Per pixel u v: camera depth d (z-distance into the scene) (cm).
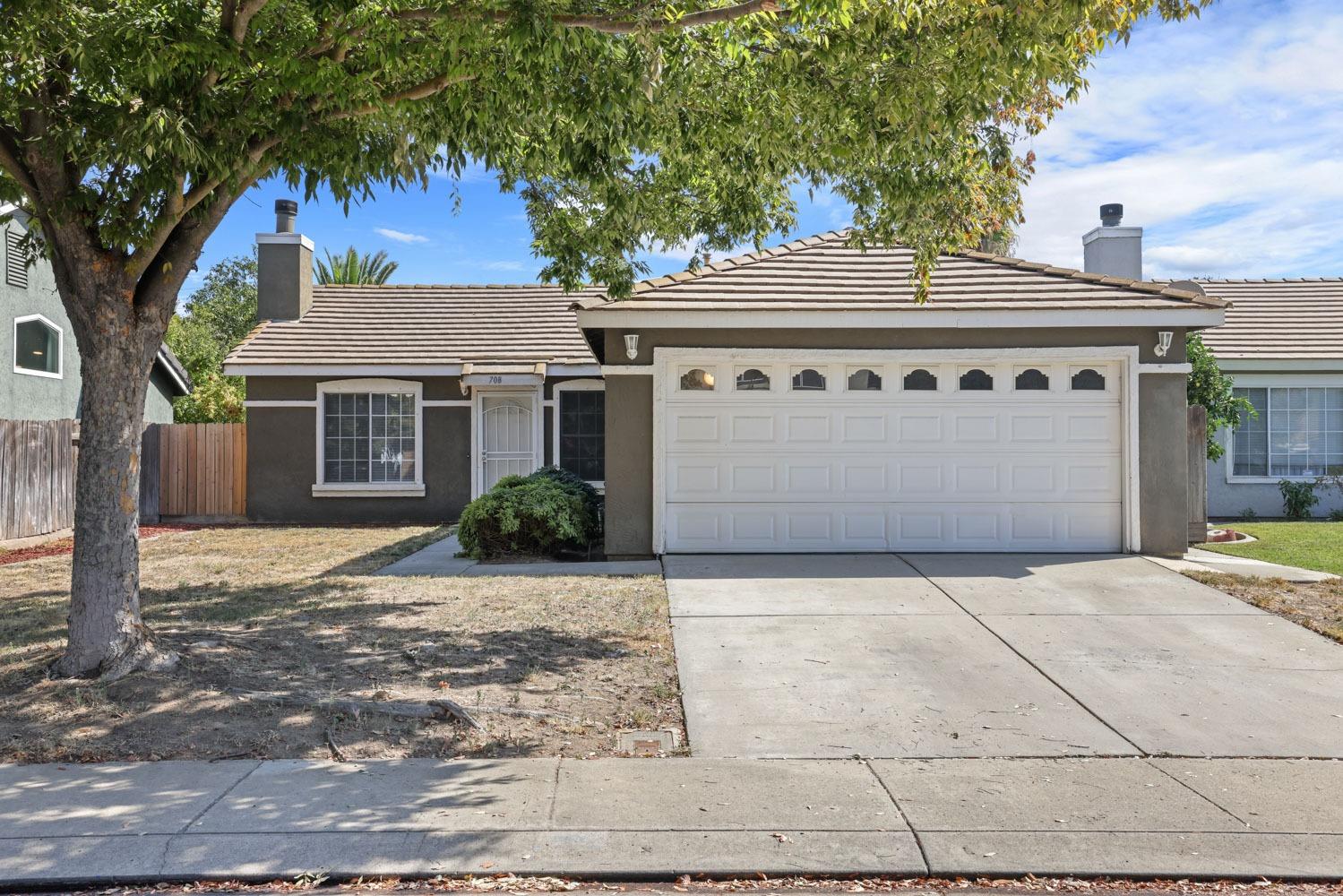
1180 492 1155
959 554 1154
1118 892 402
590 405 1800
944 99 737
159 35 627
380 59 669
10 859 419
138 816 461
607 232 989
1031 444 1166
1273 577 1016
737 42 764
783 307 1119
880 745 561
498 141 822
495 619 851
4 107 623
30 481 1484
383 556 1291
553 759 540
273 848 431
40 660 691
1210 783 507
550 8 650
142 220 649
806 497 1165
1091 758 543
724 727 592
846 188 919
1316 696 646
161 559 1267
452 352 1806
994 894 401
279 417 1789
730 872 412
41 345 1750
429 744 561
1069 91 730
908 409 1165
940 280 1212
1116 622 837
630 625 828
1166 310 1120
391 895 399
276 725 583
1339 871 411
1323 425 1792
